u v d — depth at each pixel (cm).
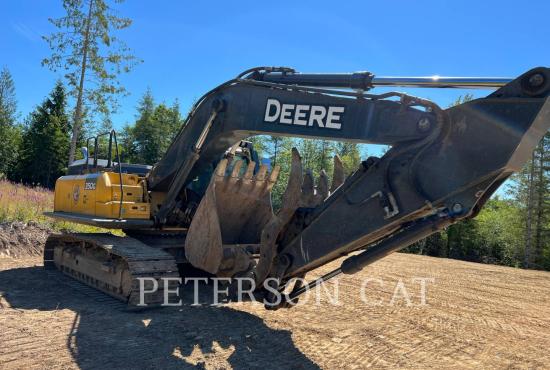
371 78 422
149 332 462
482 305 727
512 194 3134
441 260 1482
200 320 514
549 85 310
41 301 577
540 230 3039
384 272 1041
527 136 315
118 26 1839
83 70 1803
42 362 372
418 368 411
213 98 556
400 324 559
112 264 611
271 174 609
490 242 3388
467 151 338
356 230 393
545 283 1042
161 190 668
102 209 636
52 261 820
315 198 525
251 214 620
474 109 338
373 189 386
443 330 546
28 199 1413
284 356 417
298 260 432
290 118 466
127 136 5944
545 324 619
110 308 550
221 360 399
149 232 695
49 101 4381
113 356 392
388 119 388
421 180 358
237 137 544
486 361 447
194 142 583
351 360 418
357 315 588
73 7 1769
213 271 507
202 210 518
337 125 424
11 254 927
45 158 4209
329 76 451
